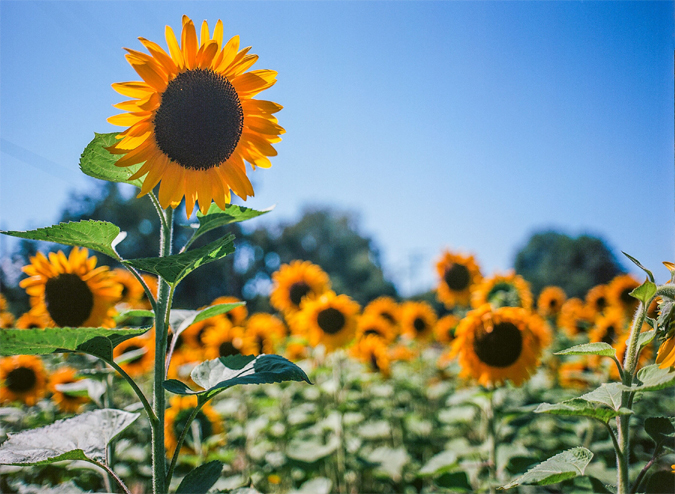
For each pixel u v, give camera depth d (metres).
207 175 2.24
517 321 4.54
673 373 1.85
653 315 2.76
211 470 2.09
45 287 3.52
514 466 4.09
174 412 4.43
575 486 3.43
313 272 8.01
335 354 6.63
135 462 4.55
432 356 11.77
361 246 75.06
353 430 6.23
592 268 58.59
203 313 2.30
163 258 1.72
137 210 35.84
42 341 1.69
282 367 2.04
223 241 1.76
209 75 2.17
